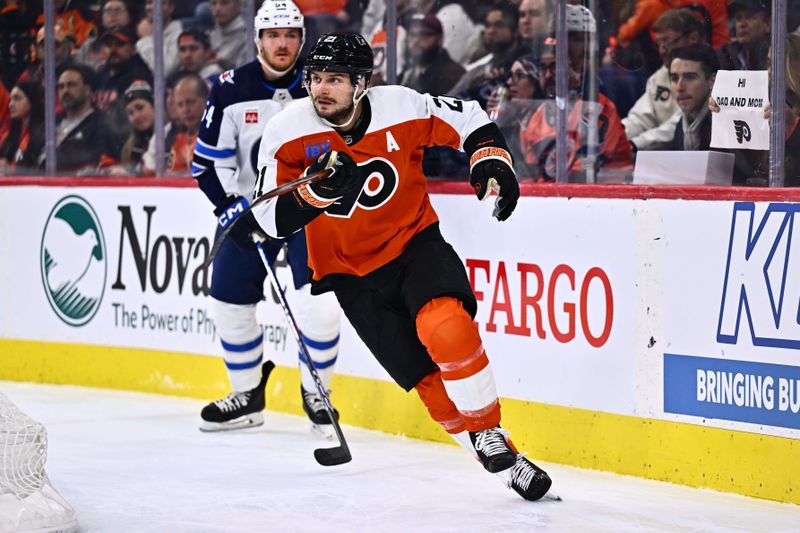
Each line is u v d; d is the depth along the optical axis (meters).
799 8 8.94
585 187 9.45
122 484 8.83
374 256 8.06
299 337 9.09
